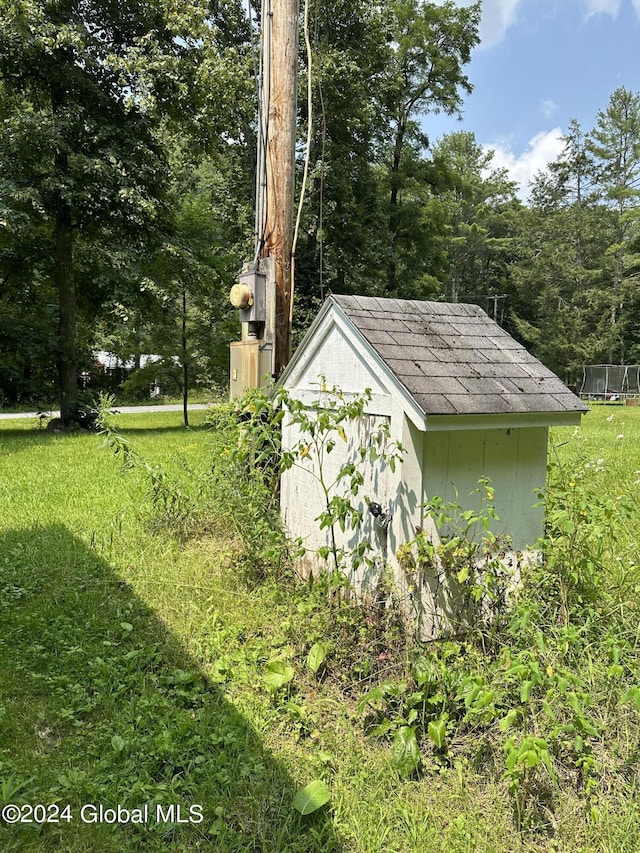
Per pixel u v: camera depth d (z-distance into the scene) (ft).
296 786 5.73
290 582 10.32
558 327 92.32
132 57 36.14
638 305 93.35
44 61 35.55
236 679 7.60
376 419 8.39
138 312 42.45
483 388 8.08
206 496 15.06
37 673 7.72
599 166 95.45
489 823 5.26
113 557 12.19
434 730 5.86
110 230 41.32
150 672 7.86
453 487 8.19
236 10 37.81
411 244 54.54
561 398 8.43
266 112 13.55
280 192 13.58
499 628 7.80
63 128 35.37
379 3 42.88
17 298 44.96
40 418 44.16
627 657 7.00
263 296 13.32
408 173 54.34
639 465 18.95
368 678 7.16
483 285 115.44
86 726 6.67
